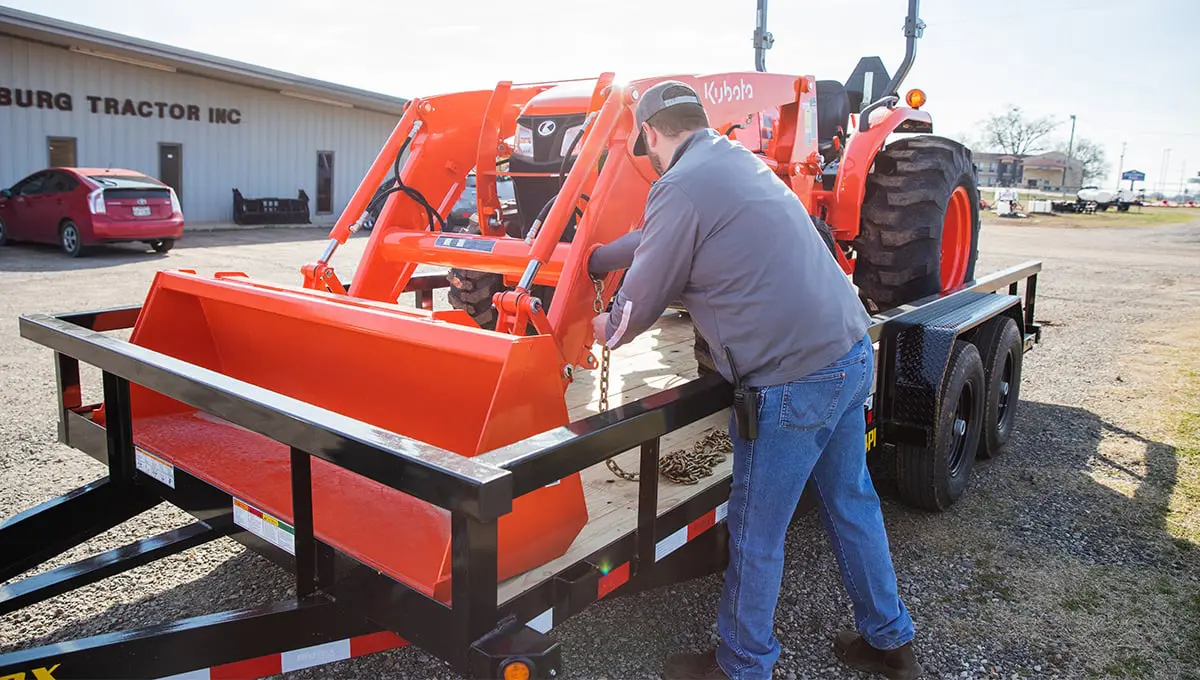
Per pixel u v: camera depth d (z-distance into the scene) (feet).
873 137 14.43
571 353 9.18
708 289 6.95
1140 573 10.54
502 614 6.07
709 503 8.51
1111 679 8.39
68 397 9.49
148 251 43.14
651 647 8.71
